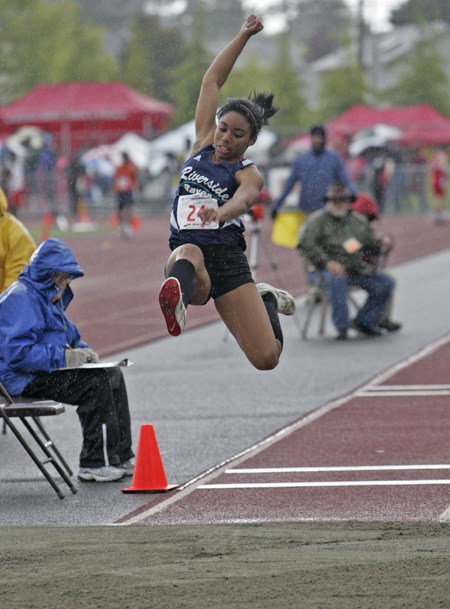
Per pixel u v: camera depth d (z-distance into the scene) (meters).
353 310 67.88
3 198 36.12
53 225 154.25
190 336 59.69
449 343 54.88
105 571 21.20
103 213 175.75
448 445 33.81
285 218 67.75
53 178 171.12
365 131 180.62
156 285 84.44
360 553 22.12
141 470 29.36
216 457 33.03
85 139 182.75
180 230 25.28
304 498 28.02
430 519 25.59
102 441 30.89
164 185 176.62
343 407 40.28
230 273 25.20
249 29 26.73
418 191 168.62
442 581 20.00
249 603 19.00
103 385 30.80
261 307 25.36
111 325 64.06
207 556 22.25
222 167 25.20
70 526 25.61
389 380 45.53
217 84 26.58
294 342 56.47
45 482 30.95
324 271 58.00
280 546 22.94
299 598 19.20
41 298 30.62
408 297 74.44
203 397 42.69
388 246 59.78
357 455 32.78
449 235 128.25
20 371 30.50
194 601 19.19
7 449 35.16
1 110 180.00
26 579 20.77
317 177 66.50
